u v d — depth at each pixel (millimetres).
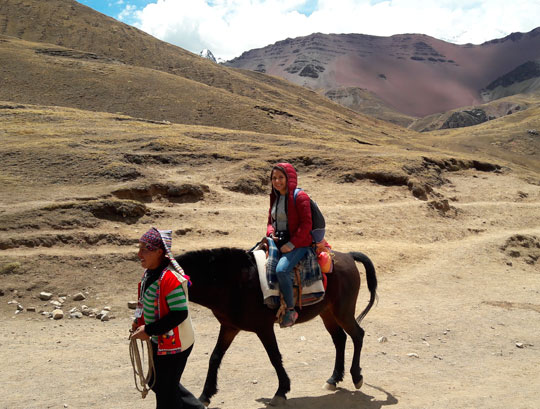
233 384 6777
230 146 36938
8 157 26094
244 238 18125
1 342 9016
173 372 4297
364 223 22703
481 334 10359
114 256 13797
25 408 5730
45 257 13133
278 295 5566
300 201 5676
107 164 25938
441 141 168375
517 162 155750
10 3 174125
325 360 8203
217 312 5520
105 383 6816
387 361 8219
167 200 22734
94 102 89938
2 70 96875
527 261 20453
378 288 14508
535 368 8055
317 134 85875
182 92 100250
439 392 6488
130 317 11227
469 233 24312
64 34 164500
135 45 168000
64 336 9641
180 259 5219
